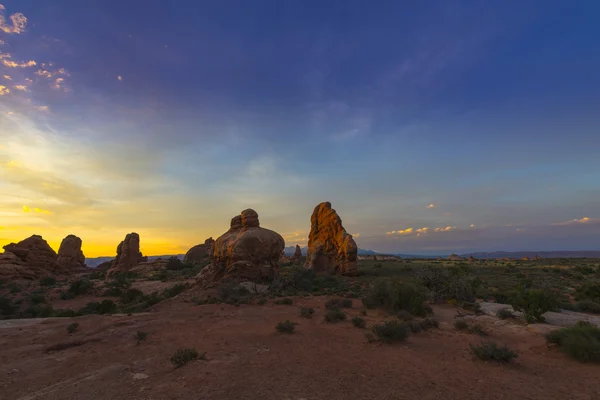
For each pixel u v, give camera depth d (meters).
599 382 9.45
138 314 23.67
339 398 8.46
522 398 8.45
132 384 9.70
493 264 92.44
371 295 24.89
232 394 8.70
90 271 90.88
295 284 40.88
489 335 15.90
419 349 13.27
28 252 68.62
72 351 14.01
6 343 15.30
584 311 23.34
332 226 61.91
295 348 13.47
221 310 24.50
